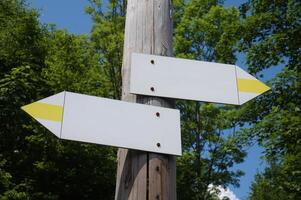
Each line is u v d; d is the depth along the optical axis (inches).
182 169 685.9
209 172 709.9
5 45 769.6
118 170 86.4
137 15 98.8
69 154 623.8
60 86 621.3
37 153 637.3
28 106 82.3
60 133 81.2
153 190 80.9
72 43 689.0
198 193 687.7
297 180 428.5
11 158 631.2
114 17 746.2
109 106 86.0
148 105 87.4
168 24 99.3
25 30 814.5
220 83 93.7
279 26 490.9
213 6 775.1
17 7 884.0
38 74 722.2
